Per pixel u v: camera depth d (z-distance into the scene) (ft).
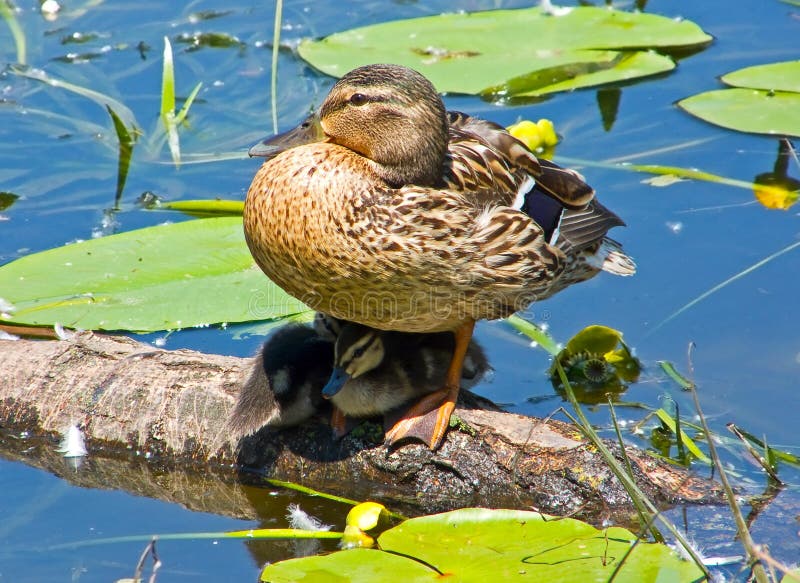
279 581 25.18
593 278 39.68
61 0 59.36
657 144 46.03
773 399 32.76
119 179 45.29
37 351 33.81
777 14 55.57
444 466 30.04
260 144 32.30
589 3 58.18
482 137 34.76
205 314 36.19
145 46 54.80
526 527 26.89
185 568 27.04
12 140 47.88
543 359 36.35
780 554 26.35
